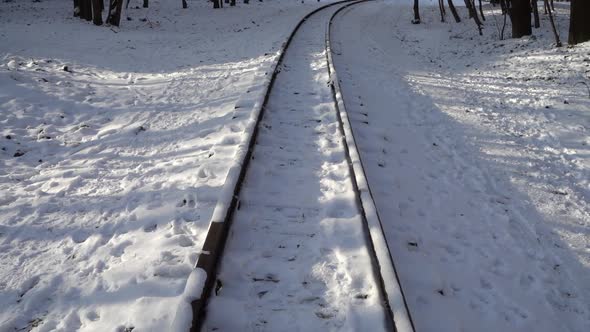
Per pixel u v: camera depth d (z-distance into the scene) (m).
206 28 22.58
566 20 18.62
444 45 18.03
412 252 3.67
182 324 2.37
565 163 5.85
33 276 3.28
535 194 5.01
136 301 2.87
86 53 13.03
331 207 3.98
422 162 5.77
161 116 7.42
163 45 16.31
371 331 2.61
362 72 11.10
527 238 4.13
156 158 5.62
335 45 14.42
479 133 7.00
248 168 4.61
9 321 2.82
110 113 7.66
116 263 3.41
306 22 20.91
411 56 15.73
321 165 4.91
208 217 3.92
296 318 2.76
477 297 3.31
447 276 3.46
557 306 3.30
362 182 4.05
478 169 5.64
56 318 2.88
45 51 12.40
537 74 10.78
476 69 12.56
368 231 3.46
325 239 3.54
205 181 4.65
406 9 32.81
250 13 29.00
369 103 8.16
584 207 4.72
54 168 5.41
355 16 26.59
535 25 17.36
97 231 3.91
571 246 4.04
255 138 5.36
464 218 4.43
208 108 7.72
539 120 7.59
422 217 4.36
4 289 3.14
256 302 2.90
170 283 3.04
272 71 8.62
